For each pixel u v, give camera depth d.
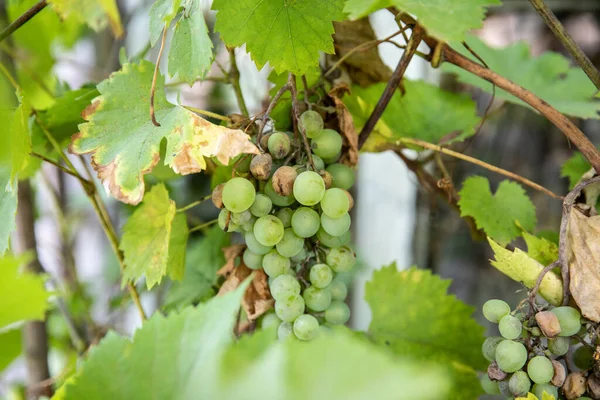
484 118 0.53
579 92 0.60
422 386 0.26
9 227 0.43
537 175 0.81
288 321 0.43
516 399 0.39
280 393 0.28
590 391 0.41
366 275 0.81
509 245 0.52
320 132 0.44
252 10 0.42
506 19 0.82
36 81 0.59
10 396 0.65
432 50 0.45
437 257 0.84
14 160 0.42
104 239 0.94
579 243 0.43
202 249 0.55
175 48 0.43
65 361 0.71
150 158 0.41
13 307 0.39
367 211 0.89
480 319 0.83
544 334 0.40
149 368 0.35
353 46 0.52
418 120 0.57
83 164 0.51
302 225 0.42
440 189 0.57
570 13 0.79
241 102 0.51
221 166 0.47
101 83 0.44
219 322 0.35
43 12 0.62
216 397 0.31
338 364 0.27
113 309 0.70
